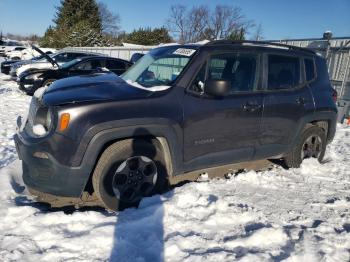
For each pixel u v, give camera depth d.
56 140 3.17
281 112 4.55
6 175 3.96
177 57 4.10
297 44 13.25
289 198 4.07
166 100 3.62
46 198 3.71
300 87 4.88
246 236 3.07
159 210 3.35
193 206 3.54
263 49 4.50
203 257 2.72
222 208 3.54
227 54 4.15
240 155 4.29
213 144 3.98
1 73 19.64
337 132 8.62
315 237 3.17
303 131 5.03
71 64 11.57
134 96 3.50
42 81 11.12
